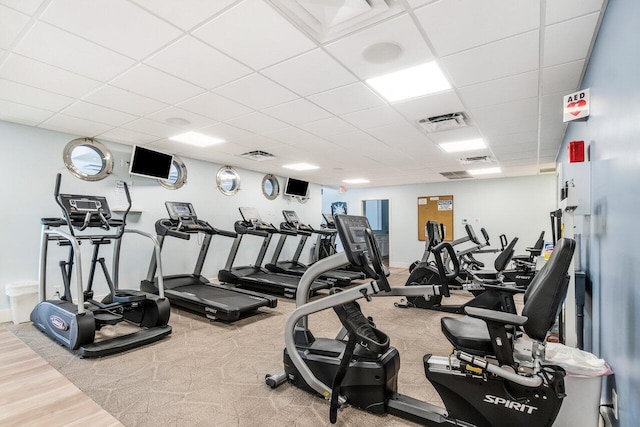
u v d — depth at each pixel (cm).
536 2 180
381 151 536
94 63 250
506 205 794
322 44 224
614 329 180
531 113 356
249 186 717
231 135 451
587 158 253
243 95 312
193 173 606
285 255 817
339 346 237
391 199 962
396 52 234
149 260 533
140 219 523
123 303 346
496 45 225
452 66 255
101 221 353
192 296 431
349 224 209
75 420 195
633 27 142
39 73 267
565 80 276
